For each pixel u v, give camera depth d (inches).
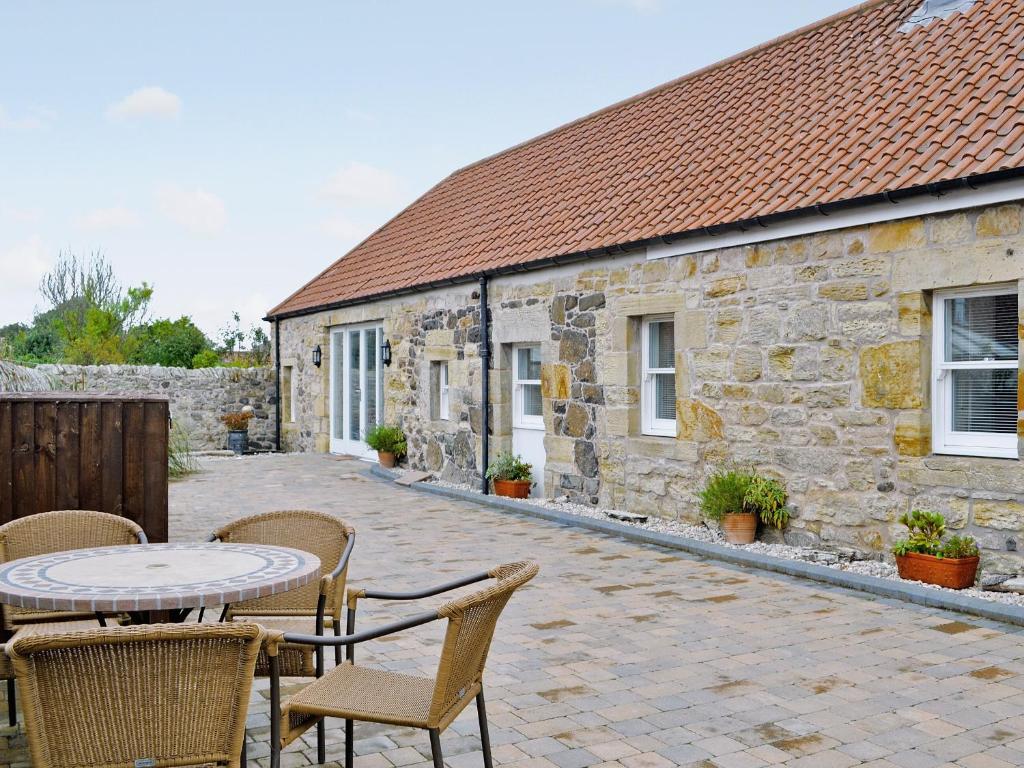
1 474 192.9
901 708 162.7
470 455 473.4
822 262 288.0
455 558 298.8
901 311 265.6
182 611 158.1
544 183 513.3
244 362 1103.0
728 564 285.7
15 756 137.6
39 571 126.5
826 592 248.8
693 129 433.1
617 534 336.8
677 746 146.3
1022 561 236.5
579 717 159.3
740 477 308.7
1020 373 237.9
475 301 466.0
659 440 354.6
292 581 122.3
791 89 399.5
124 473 200.4
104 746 92.4
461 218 566.3
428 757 142.2
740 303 316.2
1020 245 236.4
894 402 267.9
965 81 304.5
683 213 345.7
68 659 89.3
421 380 526.6
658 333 367.6
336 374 670.5
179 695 94.0
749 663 188.5
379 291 544.7
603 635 209.6
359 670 132.6
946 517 254.5
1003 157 237.5
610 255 370.3
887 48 372.5
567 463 403.5
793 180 311.6
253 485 496.7
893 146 288.2
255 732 151.5
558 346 406.0
